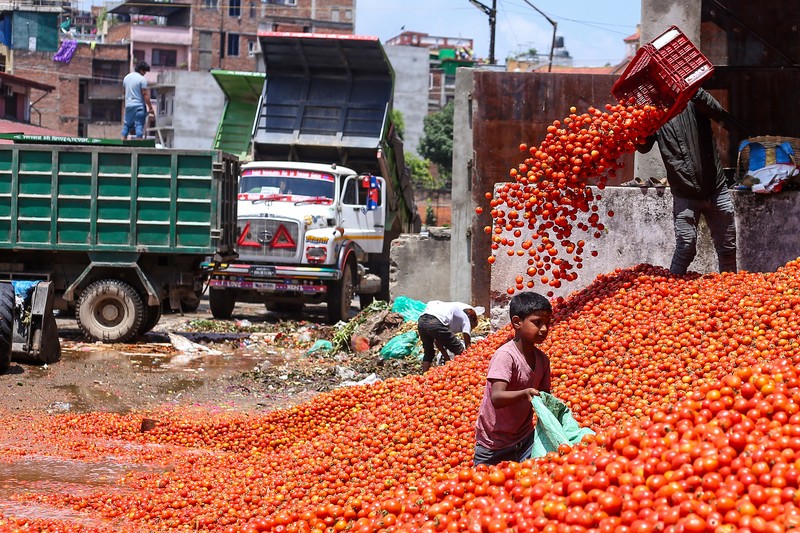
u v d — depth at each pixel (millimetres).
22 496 7043
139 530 6176
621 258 11352
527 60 91438
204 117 63250
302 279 19188
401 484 6316
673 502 3680
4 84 52125
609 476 3979
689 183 8875
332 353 15086
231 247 16812
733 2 13094
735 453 3898
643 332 7312
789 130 12953
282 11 84500
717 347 6820
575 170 8305
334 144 22141
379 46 21156
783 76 12945
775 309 7023
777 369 4707
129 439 9469
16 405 10820
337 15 85875
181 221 15703
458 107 16156
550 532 3797
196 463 8273
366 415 8094
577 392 6879
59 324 17797
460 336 12977
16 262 16250
